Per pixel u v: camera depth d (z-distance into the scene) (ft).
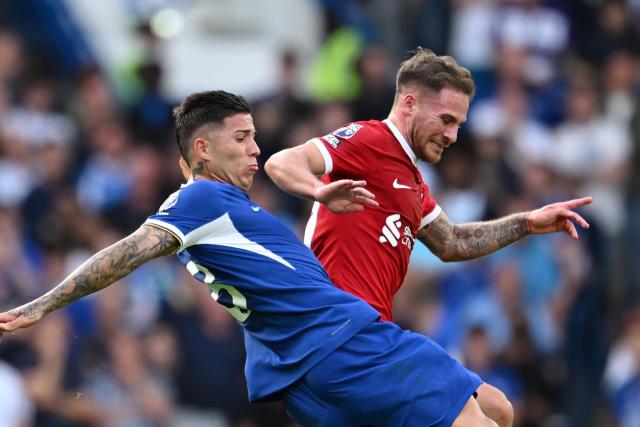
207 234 64.64
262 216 65.87
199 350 128.98
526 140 158.61
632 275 152.25
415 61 68.54
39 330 121.39
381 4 174.91
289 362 65.10
